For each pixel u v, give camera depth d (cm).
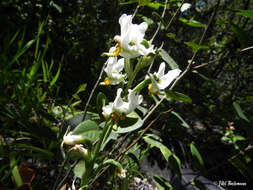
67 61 31
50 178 17
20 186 10
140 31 11
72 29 38
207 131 35
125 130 12
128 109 11
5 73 14
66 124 14
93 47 37
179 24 34
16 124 16
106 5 38
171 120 18
